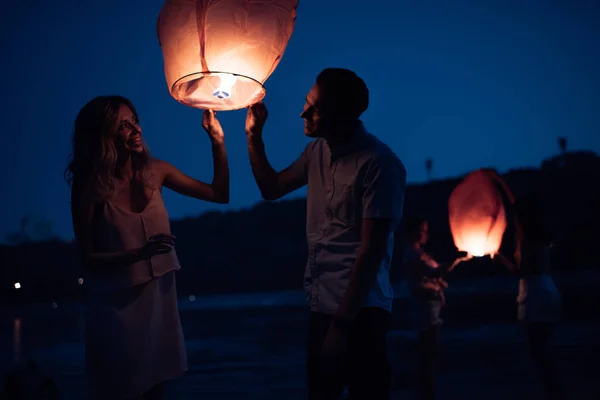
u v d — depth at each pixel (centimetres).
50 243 4788
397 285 3058
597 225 4022
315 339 245
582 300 1622
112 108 256
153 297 260
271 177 271
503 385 561
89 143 255
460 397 511
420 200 4481
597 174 4503
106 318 253
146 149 269
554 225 4125
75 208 253
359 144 238
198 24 226
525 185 4597
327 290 241
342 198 238
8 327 1667
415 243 492
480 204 386
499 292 2356
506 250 3177
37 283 4378
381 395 233
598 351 741
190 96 249
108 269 253
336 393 232
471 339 954
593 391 508
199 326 1518
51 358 872
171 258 267
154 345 260
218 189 284
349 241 239
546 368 438
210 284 4669
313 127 243
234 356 859
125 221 258
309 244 252
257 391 573
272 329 1313
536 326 440
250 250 5000
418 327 476
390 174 230
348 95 237
